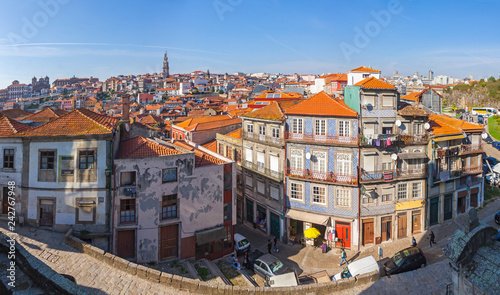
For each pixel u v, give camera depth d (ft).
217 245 110.42
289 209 128.57
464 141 145.07
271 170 134.31
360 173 119.34
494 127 296.51
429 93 173.37
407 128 129.08
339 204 121.60
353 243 120.06
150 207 99.25
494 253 35.14
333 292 81.35
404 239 124.67
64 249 88.69
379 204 121.80
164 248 102.12
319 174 123.03
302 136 125.80
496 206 148.15
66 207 97.55
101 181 97.40
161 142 135.03
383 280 87.30
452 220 137.80
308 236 116.26
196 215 105.60
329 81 338.95
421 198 128.06
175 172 102.47
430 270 92.94
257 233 140.15
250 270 105.70
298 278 91.66
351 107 125.39
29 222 98.27
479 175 148.36
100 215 97.50
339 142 120.98
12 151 98.32
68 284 42.39
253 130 145.69
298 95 321.11
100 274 79.61
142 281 79.36
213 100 601.21
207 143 181.88
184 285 78.54
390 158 124.06
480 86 457.27
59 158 97.50
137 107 587.68
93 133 96.02
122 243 98.84
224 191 111.75
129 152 103.30
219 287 77.41
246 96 564.71
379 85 124.26
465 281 34.47
